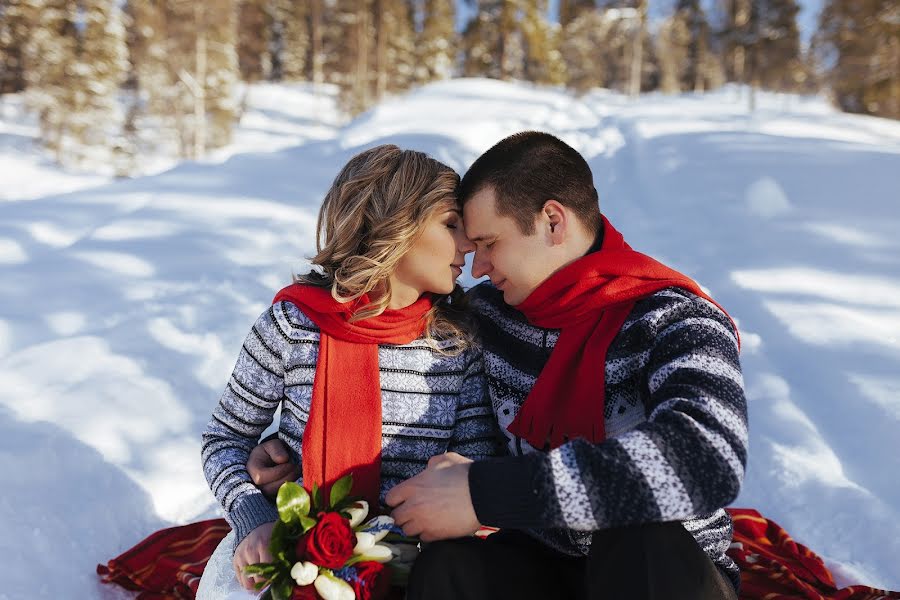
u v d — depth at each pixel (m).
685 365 1.29
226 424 1.64
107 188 7.54
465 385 1.64
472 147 11.05
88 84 28.08
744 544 2.21
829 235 5.39
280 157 9.34
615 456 1.16
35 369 3.21
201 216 6.27
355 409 1.51
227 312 4.05
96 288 4.44
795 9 34.06
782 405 3.06
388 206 1.48
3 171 24.59
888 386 3.05
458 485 1.26
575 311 1.49
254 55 45.59
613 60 43.88
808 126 16.36
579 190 1.50
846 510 2.37
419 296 1.59
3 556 2.01
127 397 3.03
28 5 29.83
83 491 2.43
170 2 29.92
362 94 38.19
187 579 1.98
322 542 1.29
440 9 41.56
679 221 6.34
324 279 1.62
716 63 46.41
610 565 1.22
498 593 1.32
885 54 25.22
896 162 7.85
